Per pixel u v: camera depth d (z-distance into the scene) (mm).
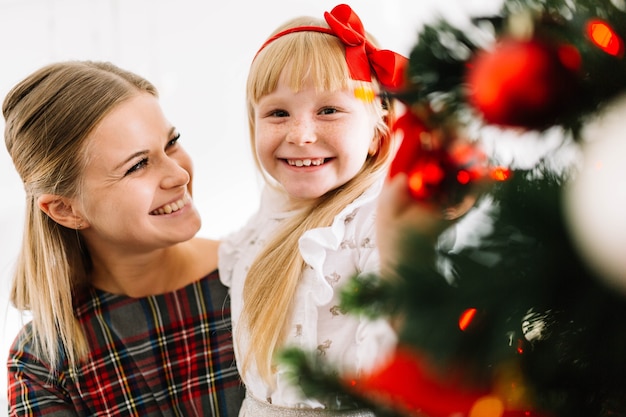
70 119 974
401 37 1975
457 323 412
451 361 422
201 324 1111
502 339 414
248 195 2414
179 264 1149
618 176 353
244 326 1034
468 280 402
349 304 436
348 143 976
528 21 403
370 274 461
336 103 970
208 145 2479
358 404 462
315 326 950
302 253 925
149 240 1006
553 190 398
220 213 2381
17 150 1045
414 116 473
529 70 389
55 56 2594
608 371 413
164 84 2518
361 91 961
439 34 424
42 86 1018
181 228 1017
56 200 1021
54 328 1076
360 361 782
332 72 961
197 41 2500
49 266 1074
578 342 413
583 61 389
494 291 400
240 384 1084
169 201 1005
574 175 396
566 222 380
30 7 2586
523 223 400
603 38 384
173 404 1082
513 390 435
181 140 2490
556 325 424
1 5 2582
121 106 978
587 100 398
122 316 1110
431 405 441
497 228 408
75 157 973
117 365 1093
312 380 465
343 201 1012
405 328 415
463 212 455
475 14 428
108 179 969
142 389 1085
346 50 986
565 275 396
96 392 1082
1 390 2164
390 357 468
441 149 466
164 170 1000
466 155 460
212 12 2492
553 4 408
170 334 1104
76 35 2590
